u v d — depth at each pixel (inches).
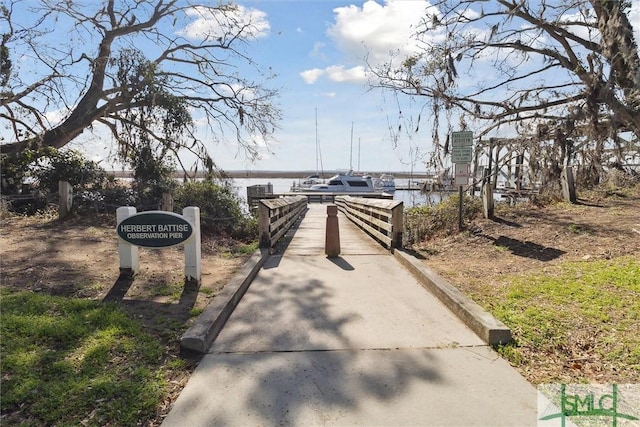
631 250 246.1
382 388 117.9
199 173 575.8
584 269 218.8
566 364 131.4
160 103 547.8
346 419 103.7
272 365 131.6
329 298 198.8
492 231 333.7
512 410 107.6
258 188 990.4
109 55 559.5
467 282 214.8
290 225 489.7
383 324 165.3
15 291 187.8
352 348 143.8
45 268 226.8
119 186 501.7
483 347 143.9
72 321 152.7
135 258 220.2
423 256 288.8
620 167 472.4
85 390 113.0
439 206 442.6
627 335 143.9
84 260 248.1
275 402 111.0
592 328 151.4
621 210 352.8
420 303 190.7
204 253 304.5
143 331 153.0
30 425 99.7
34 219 398.6
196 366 131.5
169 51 619.5
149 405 108.7
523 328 153.9
